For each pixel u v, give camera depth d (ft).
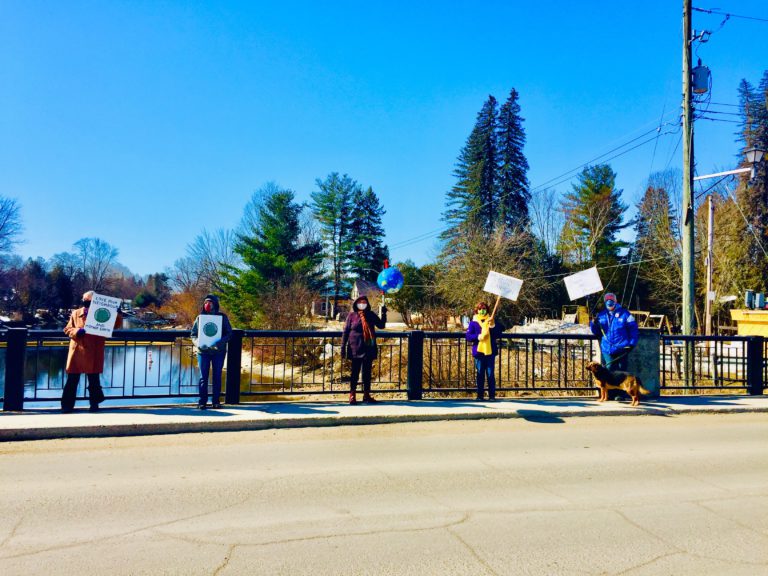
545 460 22.21
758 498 18.04
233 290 147.02
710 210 88.07
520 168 170.60
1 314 213.66
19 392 27.43
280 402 31.60
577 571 12.57
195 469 20.15
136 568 12.27
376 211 205.36
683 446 25.13
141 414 27.27
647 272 150.82
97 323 27.25
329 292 197.47
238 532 14.43
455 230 169.17
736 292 114.83
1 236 180.75
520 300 107.34
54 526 14.64
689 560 13.25
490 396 33.47
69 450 22.56
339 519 15.48
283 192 157.58
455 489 18.37
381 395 40.73
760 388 38.47
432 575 12.25
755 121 153.99
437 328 100.58
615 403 33.91
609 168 188.24
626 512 16.51
